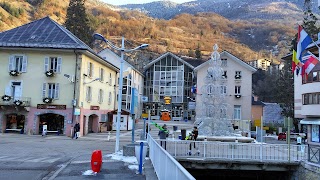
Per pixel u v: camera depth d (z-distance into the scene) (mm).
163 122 61438
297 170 19438
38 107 35250
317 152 18188
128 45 127250
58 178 12000
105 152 20594
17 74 35688
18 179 11867
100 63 42906
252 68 56250
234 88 56500
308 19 50219
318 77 35000
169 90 74250
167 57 74938
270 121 67938
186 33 166000
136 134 39312
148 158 17094
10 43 35562
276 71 99688
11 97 35156
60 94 35406
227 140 25609
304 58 23719
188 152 20125
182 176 6133
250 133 36594
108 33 137125
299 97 39156
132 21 153875
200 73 57875
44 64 35938
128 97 62281
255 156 20156
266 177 21609
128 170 13688
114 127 45875
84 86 36938
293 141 38375
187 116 73875
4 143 24750
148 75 75750
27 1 141875
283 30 169000
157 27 160375
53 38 36750
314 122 35156
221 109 29891
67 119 34906
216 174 21250
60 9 143375
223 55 57219
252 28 180375
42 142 26766
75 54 35812
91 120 41938
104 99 45375
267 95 92188
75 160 16562
